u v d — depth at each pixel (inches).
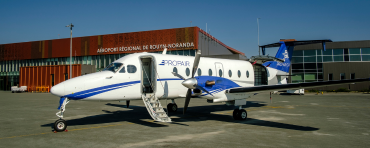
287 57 669.3
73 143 271.7
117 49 1582.2
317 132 329.1
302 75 1440.7
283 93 1282.0
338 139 289.9
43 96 1139.9
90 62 1669.5
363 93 1214.3
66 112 543.2
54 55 1769.2
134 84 403.5
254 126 374.9
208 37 1577.3
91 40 1654.8
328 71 1392.7
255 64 613.0
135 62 414.0
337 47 1381.6
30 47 1863.9
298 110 569.9
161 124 393.7
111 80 381.1
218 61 526.0
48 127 366.3
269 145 262.4
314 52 1422.2
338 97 971.3
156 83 420.8
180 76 420.2
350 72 1359.5
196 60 413.1
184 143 269.7
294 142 275.4
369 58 1338.6
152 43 1489.9
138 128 358.3
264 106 661.3
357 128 355.6
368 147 255.1
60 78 1536.7
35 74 1628.9
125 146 258.5
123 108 624.4
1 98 1001.5
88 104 728.3
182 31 1419.8
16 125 383.2
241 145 262.2
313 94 1192.2
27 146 260.5
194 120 435.8
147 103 398.9
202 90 413.1
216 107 652.1
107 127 366.3
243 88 417.1
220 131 336.5
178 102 801.6
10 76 1955.0
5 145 264.4
